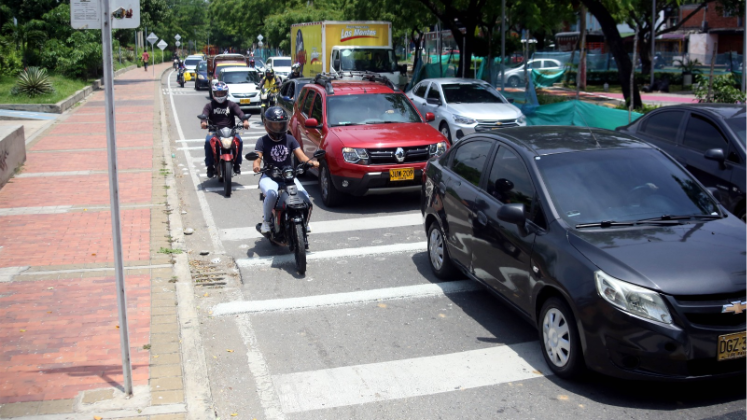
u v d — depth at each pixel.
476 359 5.27
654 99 29.31
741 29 47.66
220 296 6.70
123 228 8.73
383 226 9.43
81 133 18.20
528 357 5.28
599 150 5.82
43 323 5.68
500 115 14.73
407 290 6.84
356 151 9.98
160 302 6.19
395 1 26.17
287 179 7.61
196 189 11.99
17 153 12.76
